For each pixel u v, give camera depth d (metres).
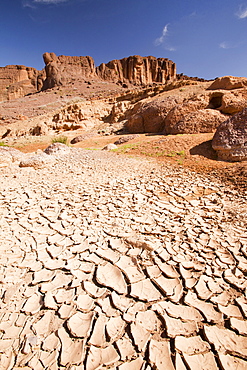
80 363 1.67
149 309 2.11
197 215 3.92
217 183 5.55
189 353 1.70
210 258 2.75
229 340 1.78
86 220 3.86
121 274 2.57
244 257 2.73
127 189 5.33
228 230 3.32
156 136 13.97
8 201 4.71
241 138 7.09
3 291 2.36
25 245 3.18
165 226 3.55
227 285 2.33
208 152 8.24
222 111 11.79
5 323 2.00
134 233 3.37
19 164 7.71
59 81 80.31
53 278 2.54
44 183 5.95
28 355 1.73
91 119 31.70
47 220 3.92
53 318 2.05
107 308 2.13
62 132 29.98
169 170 6.98
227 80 14.35
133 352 1.73
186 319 1.98
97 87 75.19
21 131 34.94
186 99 16.28
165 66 87.31
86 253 2.96
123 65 87.31
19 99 72.12
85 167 7.48
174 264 2.68
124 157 9.02
